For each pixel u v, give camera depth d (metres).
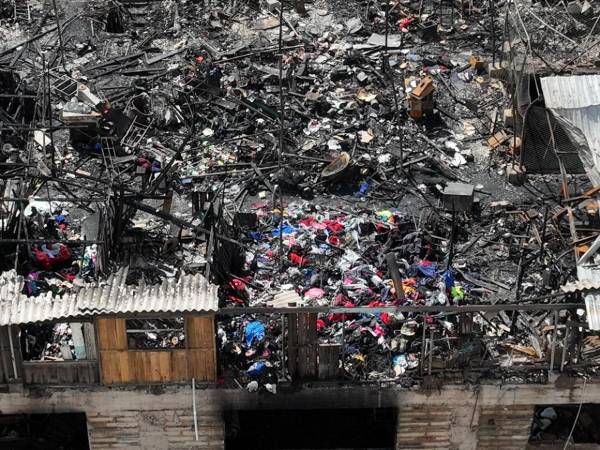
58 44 38.78
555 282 28.47
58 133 33.97
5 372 25.02
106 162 32.59
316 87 36.31
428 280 28.33
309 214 31.16
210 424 26.41
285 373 25.75
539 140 32.16
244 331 26.72
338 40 38.97
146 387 25.50
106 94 36.00
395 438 27.34
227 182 32.38
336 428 28.94
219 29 39.78
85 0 41.50
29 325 26.44
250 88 36.38
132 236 27.66
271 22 40.06
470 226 30.80
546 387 25.81
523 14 35.88
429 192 32.19
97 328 24.30
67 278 27.64
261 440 28.59
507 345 26.33
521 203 31.70
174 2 41.16
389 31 39.44
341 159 32.44
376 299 27.62
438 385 25.72
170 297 24.08
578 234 29.25
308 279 28.45
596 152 29.58
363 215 31.11
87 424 26.41
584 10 36.31
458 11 40.28
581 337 25.14
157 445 26.91
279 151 33.16
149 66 37.69
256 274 28.66
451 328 26.47
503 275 29.02
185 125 34.59
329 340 26.61
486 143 34.03
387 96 35.84
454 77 36.88
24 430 28.25
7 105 34.66
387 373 25.95
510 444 27.34
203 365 25.16
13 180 31.00
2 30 39.72
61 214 30.31
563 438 27.80
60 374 25.22
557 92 30.59
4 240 26.89
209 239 27.73
